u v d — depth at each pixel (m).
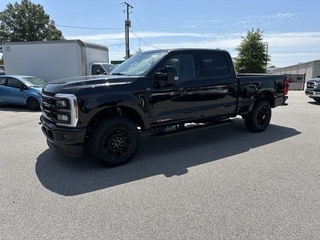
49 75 12.73
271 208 2.87
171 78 4.26
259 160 4.42
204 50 5.11
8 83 10.60
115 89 4.00
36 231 2.50
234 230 2.49
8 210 2.88
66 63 12.40
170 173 3.91
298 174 3.80
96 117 4.14
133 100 4.15
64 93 3.74
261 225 2.56
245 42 26.89
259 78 6.04
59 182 3.61
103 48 14.03
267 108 6.39
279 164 4.21
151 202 3.04
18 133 6.43
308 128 6.79
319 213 2.77
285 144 5.34
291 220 2.64
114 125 4.07
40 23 38.34
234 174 3.83
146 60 4.77
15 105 11.58
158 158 4.58
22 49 12.82
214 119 5.46
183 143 5.52
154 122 4.50
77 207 2.94
